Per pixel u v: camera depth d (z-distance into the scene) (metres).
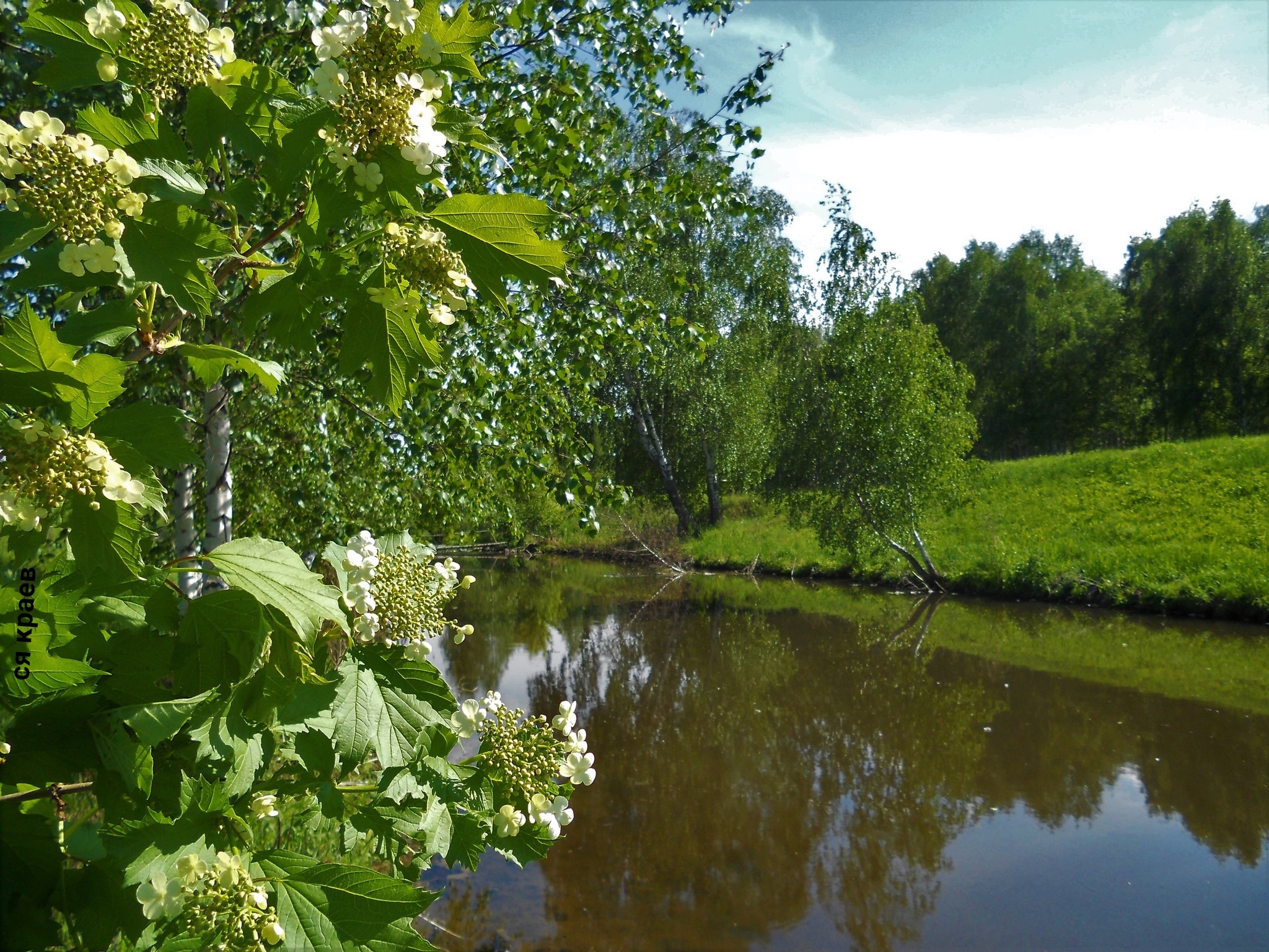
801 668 12.09
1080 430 42.22
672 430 25.83
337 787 1.40
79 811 2.24
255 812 1.39
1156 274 38.50
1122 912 5.73
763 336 25.95
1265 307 35.09
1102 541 19.06
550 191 5.05
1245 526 17.83
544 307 5.53
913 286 18.48
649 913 5.71
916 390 17.89
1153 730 9.30
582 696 10.66
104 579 1.13
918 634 14.27
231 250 1.10
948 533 21.48
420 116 1.13
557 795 1.55
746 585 20.38
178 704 1.19
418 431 5.34
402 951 1.17
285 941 1.15
